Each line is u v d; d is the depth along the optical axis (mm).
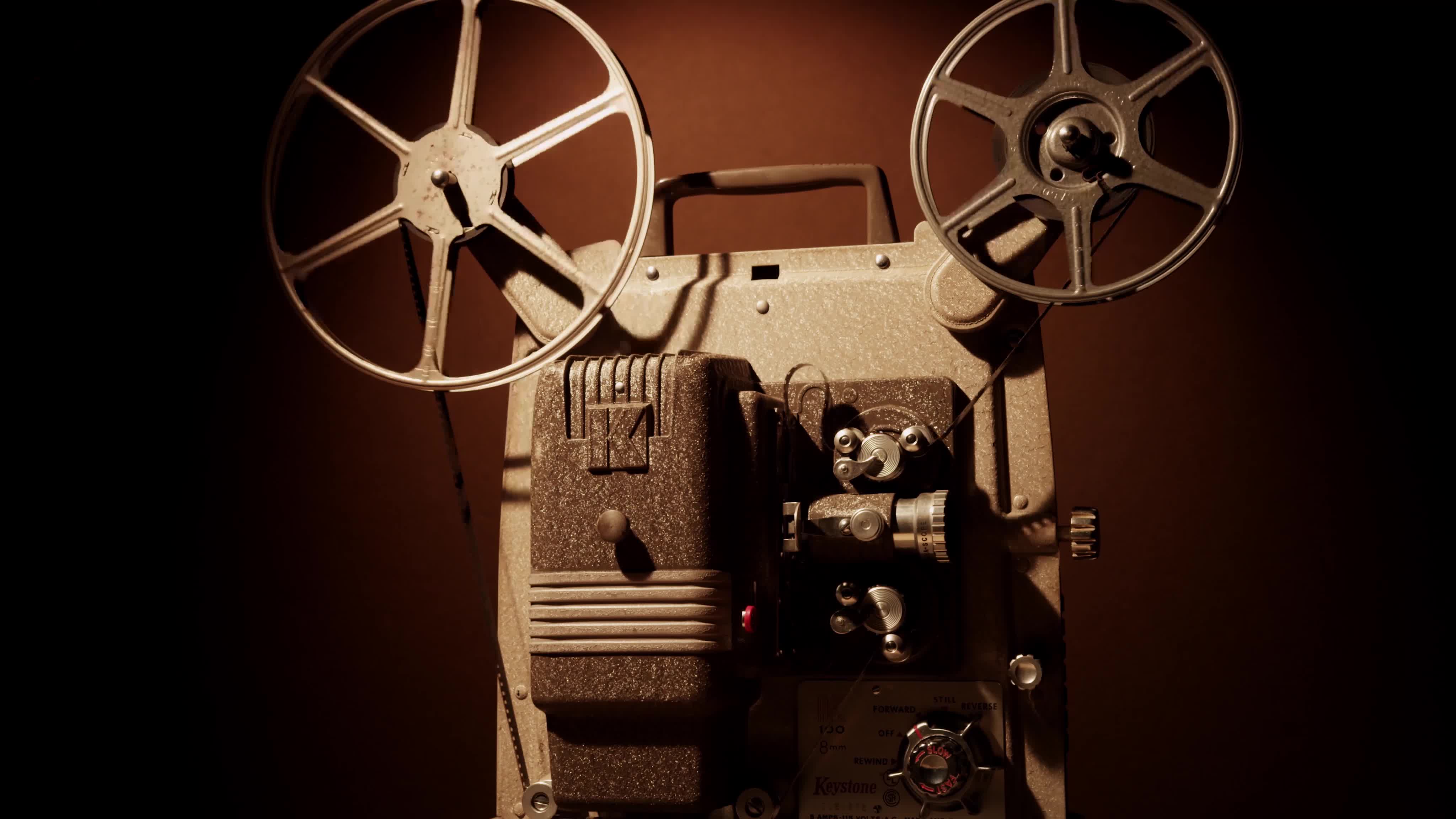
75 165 2521
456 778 2402
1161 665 2232
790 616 1520
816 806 1517
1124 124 1408
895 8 2396
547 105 2479
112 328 2557
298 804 2441
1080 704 2254
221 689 2482
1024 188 1436
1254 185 2270
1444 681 2123
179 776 2467
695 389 1375
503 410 2465
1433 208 2209
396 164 2506
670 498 1357
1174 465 2258
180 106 2584
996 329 1575
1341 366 2221
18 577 2471
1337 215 2242
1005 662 1502
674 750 1360
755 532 1409
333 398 2516
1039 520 1523
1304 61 2271
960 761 1438
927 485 1493
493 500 2451
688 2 2473
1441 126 2217
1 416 2480
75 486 2514
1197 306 2277
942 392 1534
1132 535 2260
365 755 2438
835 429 1558
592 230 2426
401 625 2455
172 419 2549
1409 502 2170
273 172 1616
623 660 1352
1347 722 2156
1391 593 2162
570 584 1375
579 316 1580
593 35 1583
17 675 2443
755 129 2414
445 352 2477
